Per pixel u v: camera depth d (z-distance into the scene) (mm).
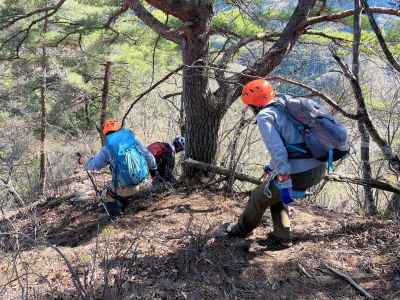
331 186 8414
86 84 13617
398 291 3674
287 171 3662
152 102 11961
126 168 5590
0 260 4559
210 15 6270
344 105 8227
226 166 6949
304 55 8859
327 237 4645
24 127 13203
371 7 6688
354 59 5559
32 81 13078
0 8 9555
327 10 8352
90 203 6742
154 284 3840
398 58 8016
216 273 4020
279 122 3760
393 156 5578
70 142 12633
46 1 10000
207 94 6430
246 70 6422
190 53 6344
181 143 7121
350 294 3697
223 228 4828
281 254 4336
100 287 3785
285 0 9016
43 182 9055
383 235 4543
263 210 4328
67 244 5328
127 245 4691
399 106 7500
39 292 3805
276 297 3682
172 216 5527
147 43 11094
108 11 9688
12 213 6820
